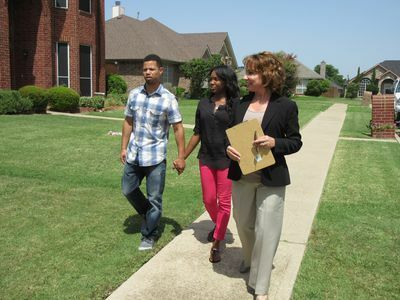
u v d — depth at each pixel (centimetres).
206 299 354
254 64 336
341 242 483
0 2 1712
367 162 984
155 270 402
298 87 6912
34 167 796
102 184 693
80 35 2141
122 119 1681
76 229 495
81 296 351
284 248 459
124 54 3353
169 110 441
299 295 364
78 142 1087
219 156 434
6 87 1767
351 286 382
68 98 1853
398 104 1912
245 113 352
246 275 398
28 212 547
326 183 766
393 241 490
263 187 342
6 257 416
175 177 771
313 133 1502
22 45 1989
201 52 4047
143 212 484
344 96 7712
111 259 420
